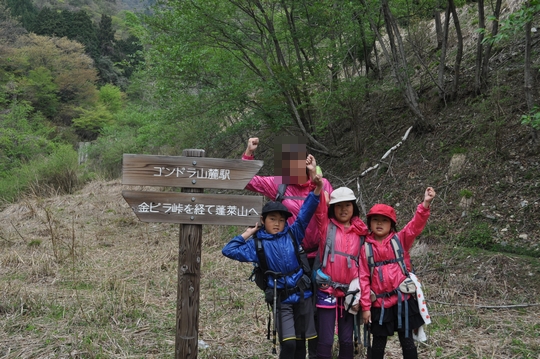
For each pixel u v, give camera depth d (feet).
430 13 30.09
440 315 14.11
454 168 22.04
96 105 102.47
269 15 26.18
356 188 25.52
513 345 11.93
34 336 12.73
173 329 13.51
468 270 16.94
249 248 9.72
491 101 23.04
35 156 67.77
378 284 9.71
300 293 9.48
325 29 24.77
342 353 9.82
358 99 27.04
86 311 14.48
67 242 25.25
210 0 23.91
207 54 27.40
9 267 20.38
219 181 9.79
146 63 33.12
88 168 55.21
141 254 22.76
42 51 103.30
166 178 9.68
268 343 12.54
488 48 24.32
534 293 15.01
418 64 31.45
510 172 20.26
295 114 26.73
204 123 30.09
